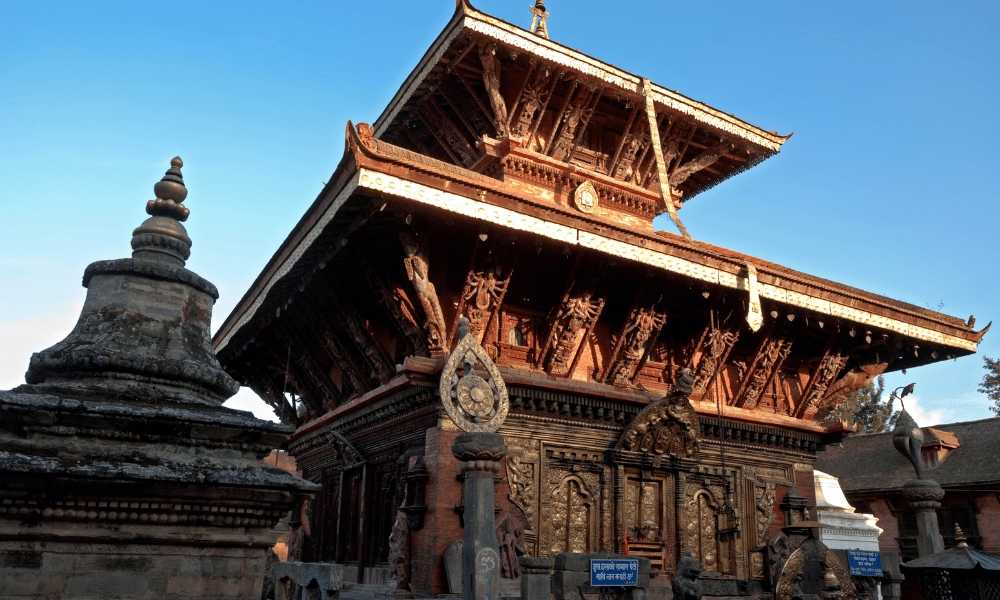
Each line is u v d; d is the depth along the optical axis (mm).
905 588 13672
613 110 21750
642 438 18031
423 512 15305
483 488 11508
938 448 38594
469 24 17875
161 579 6645
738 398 21266
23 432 6305
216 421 6984
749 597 17625
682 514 18656
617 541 17391
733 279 18156
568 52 19219
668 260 17188
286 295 18797
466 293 16047
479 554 11102
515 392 16453
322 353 22281
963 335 22938
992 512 35375
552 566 12703
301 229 16125
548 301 17906
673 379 20062
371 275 16297
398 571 15039
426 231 15094
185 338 7637
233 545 6977
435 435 15586
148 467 6523
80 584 6320
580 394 17172
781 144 23266
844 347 22656
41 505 6184
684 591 13102
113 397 6871
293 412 26328
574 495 17297
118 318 7332
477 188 14609
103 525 6449
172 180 8250
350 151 13383
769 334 20844
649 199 21641
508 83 19969
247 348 23953
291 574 14281
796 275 19453
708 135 22797
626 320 18375
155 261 7789
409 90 21047
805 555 17734
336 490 21453
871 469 40906
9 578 6074
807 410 22828
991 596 12312
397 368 15203
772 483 21109
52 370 7039
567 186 20312
